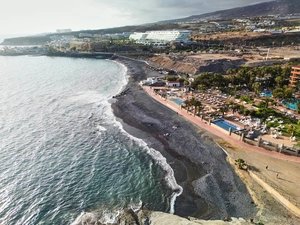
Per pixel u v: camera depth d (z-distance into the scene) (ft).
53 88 408.46
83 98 341.82
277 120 220.64
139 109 278.46
